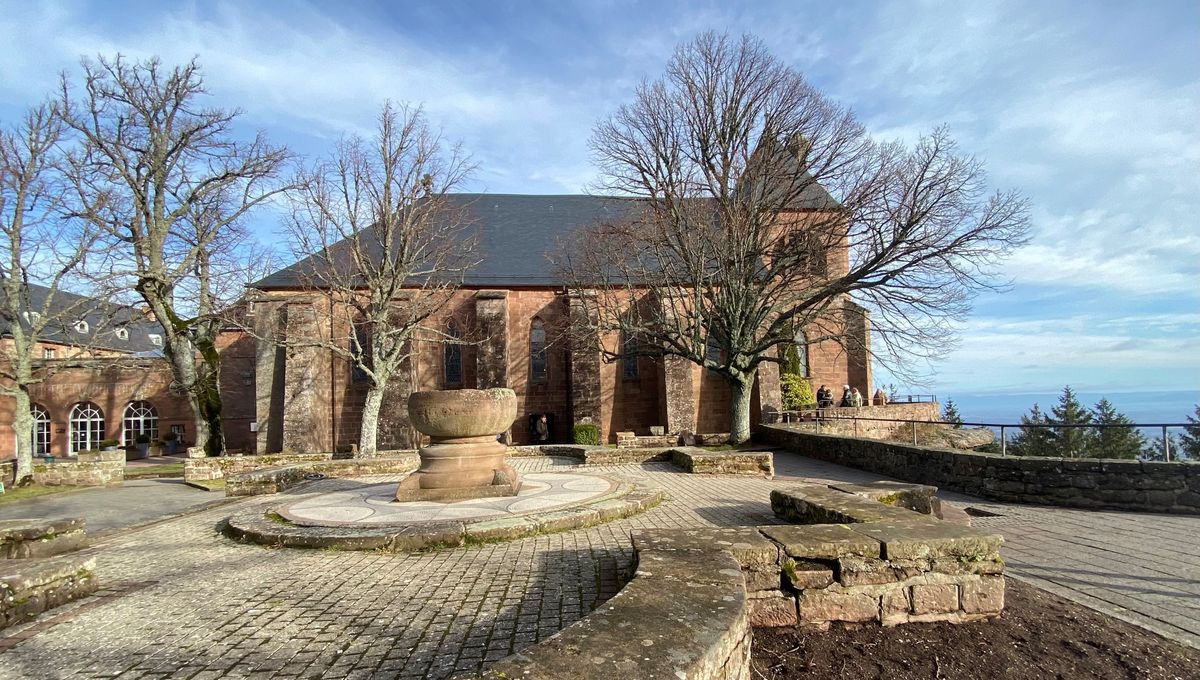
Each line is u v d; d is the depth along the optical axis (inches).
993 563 186.1
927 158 763.4
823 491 316.8
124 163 946.1
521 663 99.7
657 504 374.6
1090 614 195.9
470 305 1173.7
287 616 191.5
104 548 314.2
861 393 1298.0
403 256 881.5
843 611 179.0
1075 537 311.1
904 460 538.9
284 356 1107.3
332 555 270.1
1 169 833.5
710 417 1163.3
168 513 450.6
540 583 215.2
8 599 191.6
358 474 616.1
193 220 1003.9
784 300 944.9
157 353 1919.3
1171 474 373.7
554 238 1321.4
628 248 984.9
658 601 132.3
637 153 951.0
